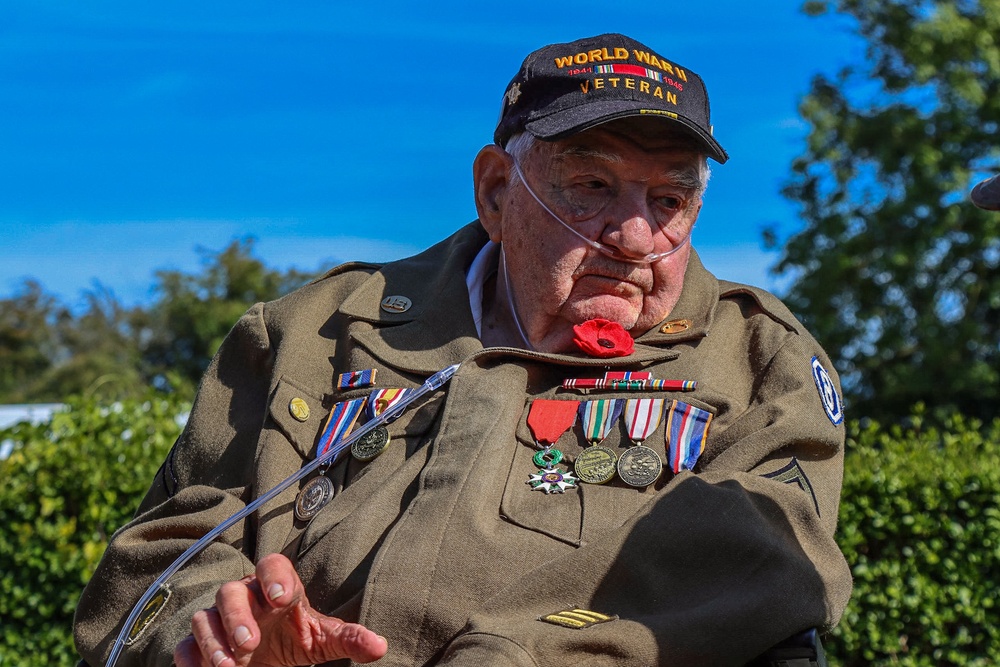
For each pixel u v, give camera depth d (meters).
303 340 2.35
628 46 2.22
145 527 2.17
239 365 2.39
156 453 4.91
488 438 1.99
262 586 1.63
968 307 15.98
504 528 1.90
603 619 1.71
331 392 2.27
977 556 4.37
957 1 16.73
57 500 4.80
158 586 1.98
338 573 1.92
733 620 1.69
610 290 2.18
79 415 4.99
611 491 1.95
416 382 2.21
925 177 15.48
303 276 33.25
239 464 2.28
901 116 15.97
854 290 15.87
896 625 4.40
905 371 15.21
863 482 4.44
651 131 2.13
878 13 16.47
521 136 2.23
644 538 1.79
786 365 2.10
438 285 2.38
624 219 2.15
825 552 1.84
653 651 1.67
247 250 33.34
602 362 2.13
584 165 2.15
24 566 4.81
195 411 2.36
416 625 1.80
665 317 2.23
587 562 1.78
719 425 2.04
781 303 2.27
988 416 15.40
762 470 1.94
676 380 2.10
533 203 2.20
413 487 2.01
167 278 32.91
